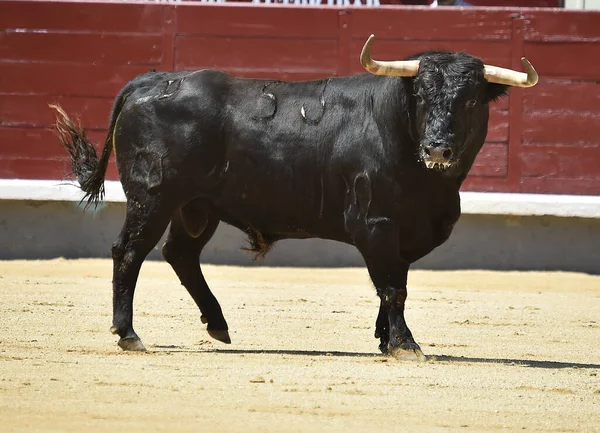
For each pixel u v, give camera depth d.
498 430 14.83
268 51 38.31
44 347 20.86
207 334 23.72
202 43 38.44
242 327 24.88
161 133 21.33
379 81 20.61
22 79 38.59
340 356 20.55
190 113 21.28
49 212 38.22
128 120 21.58
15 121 38.62
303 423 14.80
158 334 23.59
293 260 37.53
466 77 19.11
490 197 37.34
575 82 38.22
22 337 22.14
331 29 38.22
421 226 20.36
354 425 14.80
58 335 22.58
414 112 19.77
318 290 32.38
